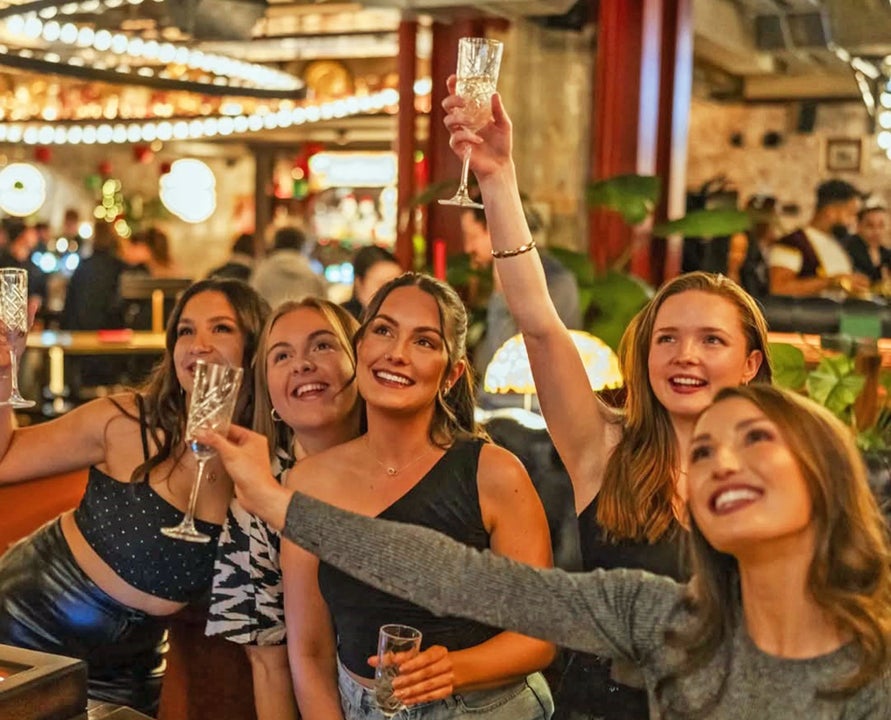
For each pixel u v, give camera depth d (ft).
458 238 21.89
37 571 8.91
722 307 7.36
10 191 40.27
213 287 9.05
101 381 29.40
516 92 21.72
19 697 6.21
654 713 5.37
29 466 9.19
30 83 35.32
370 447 7.55
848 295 24.09
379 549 5.57
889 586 4.96
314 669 7.77
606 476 7.41
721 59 30.42
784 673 4.96
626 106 19.88
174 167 42.93
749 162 38.37
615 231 20.07
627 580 5.54
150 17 24.06
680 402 7.24
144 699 9.30
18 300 9.16
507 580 5.54
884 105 33.14
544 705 7.54
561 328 7.77
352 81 35.32
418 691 6.71
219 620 8.53
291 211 44.86
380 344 7.36
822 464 4.93
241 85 31.55
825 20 27.94
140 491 8.78
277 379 8.24
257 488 5.77
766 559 4.99
